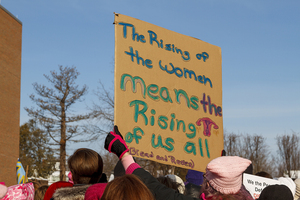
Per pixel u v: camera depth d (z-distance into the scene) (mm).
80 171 2734
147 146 3402
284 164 39688
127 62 3471
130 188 1713
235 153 42031
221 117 4195
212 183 2203
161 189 2232
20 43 21688
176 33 3980
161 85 3693
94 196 2402
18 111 21141
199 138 3893
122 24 3523
